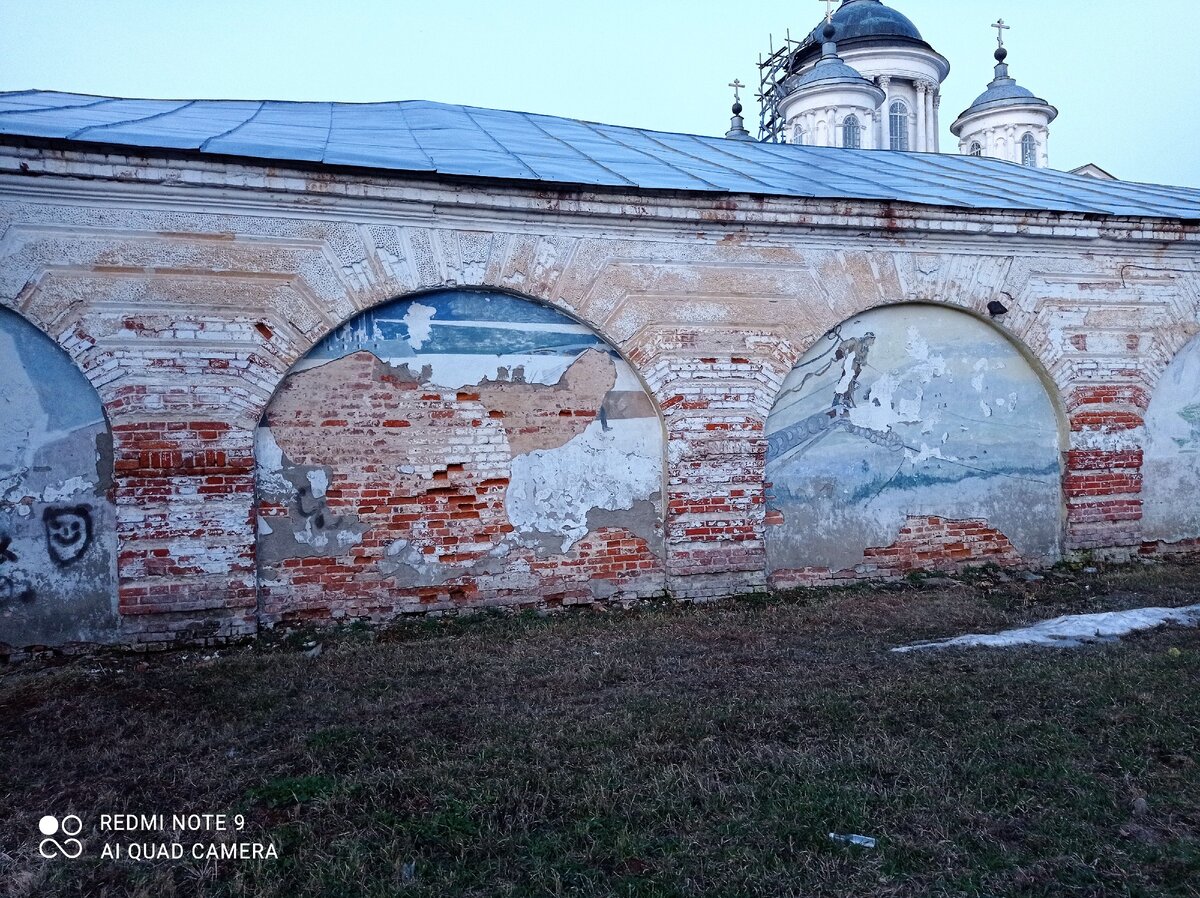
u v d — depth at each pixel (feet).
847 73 87.15
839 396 27.35
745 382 25.82
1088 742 14.01
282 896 10.16
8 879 10.46
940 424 28.60
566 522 24.68
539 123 37.83
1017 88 95.86
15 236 19.85
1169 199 35.53
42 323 20.10
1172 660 18.35
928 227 27.09
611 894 10.02
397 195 22.20
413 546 23.38
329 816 11.85
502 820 11.80
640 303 24.79
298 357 22.00
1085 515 29.84
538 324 24.26
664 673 18.28
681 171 28.86
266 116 30.83
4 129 20.17
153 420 20.90
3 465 20.40
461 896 10.05
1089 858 10.74
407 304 23.12
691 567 25.43
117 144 19.76
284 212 21.70
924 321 28.22
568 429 24.62
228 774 13.29
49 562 20.71
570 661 19.25
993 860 10.64
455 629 22.54
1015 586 27.25
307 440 22.43
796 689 16.83
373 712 16.01
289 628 22.31
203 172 20.62
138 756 14.14
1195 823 11.49
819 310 26.53
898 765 13.16
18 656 20.49
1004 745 13.91
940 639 21.06
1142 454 30.66
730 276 25.64
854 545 27.68
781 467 26.78
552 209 23.47
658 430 25.49
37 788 13.04
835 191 28.43
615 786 12.56
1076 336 29.53
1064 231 28.58
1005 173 39.78
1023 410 29.60
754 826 11.45
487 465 23.94
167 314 20.93
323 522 22.63
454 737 14.66
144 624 21.03
